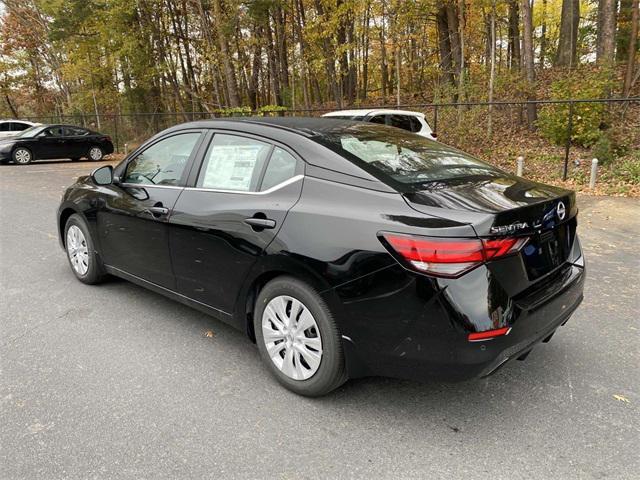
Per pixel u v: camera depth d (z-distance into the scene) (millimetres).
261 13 19656
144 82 24141
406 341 2416
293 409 2756
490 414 2719
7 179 12969
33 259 5551
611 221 7395
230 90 20219
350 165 2775
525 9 14125
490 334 2303
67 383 2994
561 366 3246
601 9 14461
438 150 3396
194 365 3234
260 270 2900
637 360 3316
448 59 19078
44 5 22781
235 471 2264
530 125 13711
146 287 3975
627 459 2350
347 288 2521
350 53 20438
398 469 2285
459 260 2271
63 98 34562
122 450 2396
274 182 2998
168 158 3740
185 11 22344
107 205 4109
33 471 2248
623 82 14516
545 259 2688
